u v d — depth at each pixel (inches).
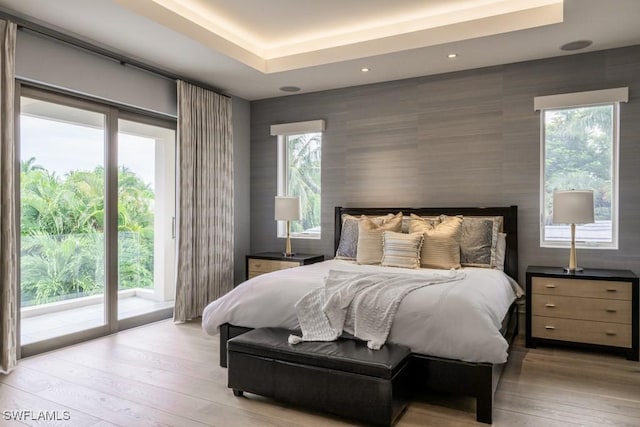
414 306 103.7
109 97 153.0
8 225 120.8
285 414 97.8
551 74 160.6
